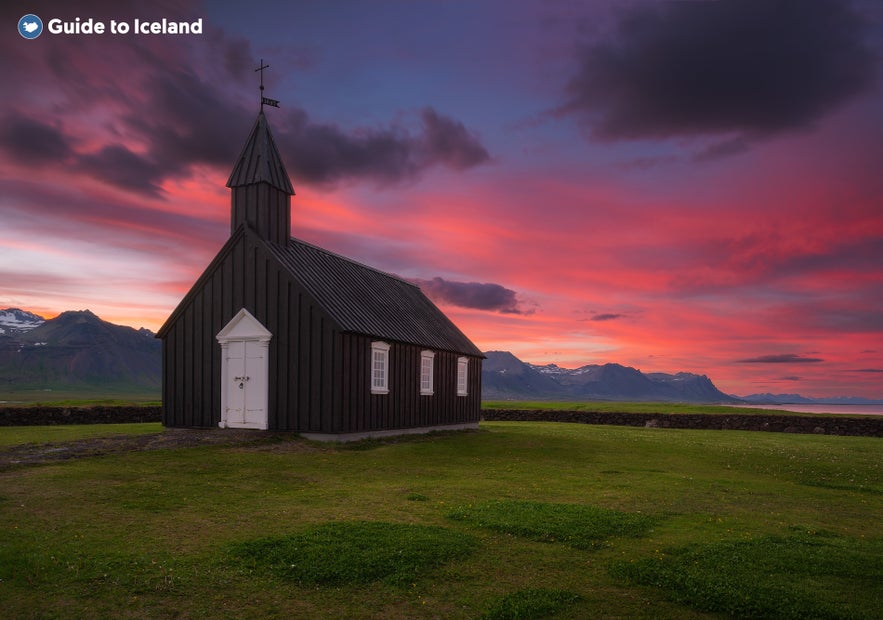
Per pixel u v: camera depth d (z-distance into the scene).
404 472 17.27
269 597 7.70
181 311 26.62
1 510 11.05
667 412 45.44
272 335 24.42
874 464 21.81
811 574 8.80
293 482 15.08
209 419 25.53
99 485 13.36
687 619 7.34
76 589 7.76
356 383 24.16
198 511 11.62
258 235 25.69
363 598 7.73
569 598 7.80
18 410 31.84
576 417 46.09
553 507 12.29
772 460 22.31
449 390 33.03
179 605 7.42
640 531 10.88
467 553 9.38
